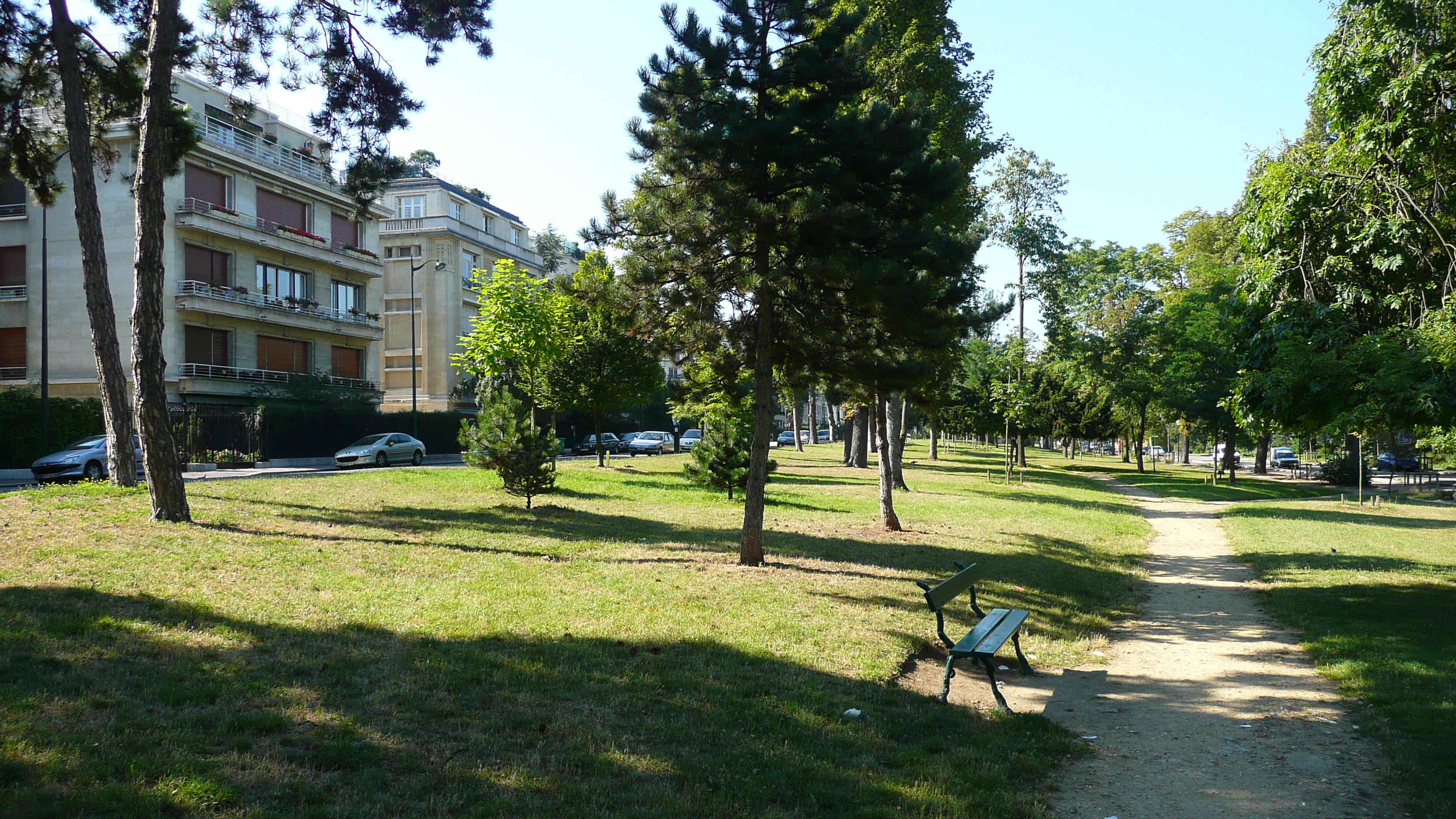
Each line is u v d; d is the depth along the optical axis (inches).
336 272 1870.1
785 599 385.7
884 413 683.4
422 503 711.1
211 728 193.5
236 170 1601.9
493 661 261.3
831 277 422.0
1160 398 1793.8
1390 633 354.0
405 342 2445.9
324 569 390.3
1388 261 406.9
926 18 847.1
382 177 627.8
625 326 491.5
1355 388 385.7
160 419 496.1
